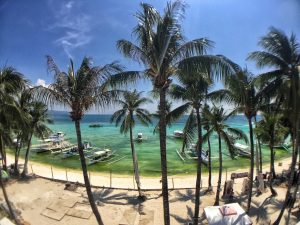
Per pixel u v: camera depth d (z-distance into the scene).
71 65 12.55
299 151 19.09
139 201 20.94
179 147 51.38
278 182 24.41
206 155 40.47
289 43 14.62
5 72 17.20
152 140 62.62
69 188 23.17
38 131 27.98
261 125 23.09
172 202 20.69
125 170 33.66
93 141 60.91
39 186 23.89
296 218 16.78
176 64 11.03
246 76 15.97
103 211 18.86
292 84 13.95
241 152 43.50
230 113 19.52
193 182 26.75
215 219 14.43
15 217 15.49
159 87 10.99
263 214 17.72
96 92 12.61
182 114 16.06
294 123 15.01
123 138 66.94
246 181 22.25
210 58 10.51
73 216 17.98
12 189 22.86
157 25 10.23
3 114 15.50
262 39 15.13
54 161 38.88
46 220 17.41
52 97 12.28
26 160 27.52
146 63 11.20
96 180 27.28
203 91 15.24
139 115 24.05
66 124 120.81
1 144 17.83
